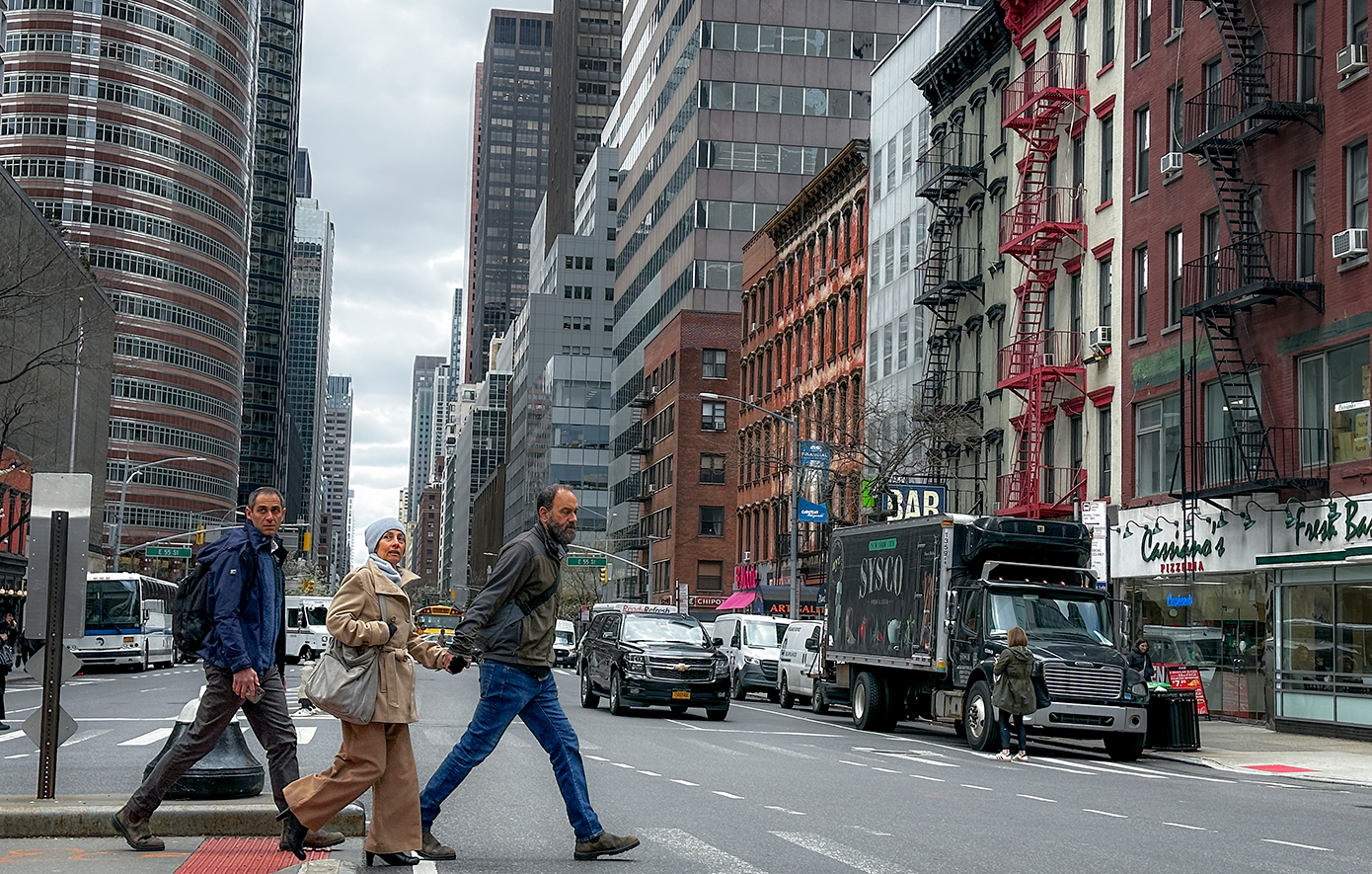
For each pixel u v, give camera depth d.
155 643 56.28
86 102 133.00
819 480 53.34
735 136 87.50
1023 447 39.56
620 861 9.11
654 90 103.00
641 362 104.19
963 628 23.69
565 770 9.16
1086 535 24.34
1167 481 33.38
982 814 12.75
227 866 8.22
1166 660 33.47
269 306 195.62
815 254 63.72
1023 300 40.03
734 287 88.00
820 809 12.62
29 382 64.94
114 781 13.82
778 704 39.22
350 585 8.20
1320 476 27.94
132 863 8.30
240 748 10.53
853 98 88.50
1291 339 28.98
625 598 103.00
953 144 47.09
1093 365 36.97
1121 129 36.22
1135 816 13.22
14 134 131.38
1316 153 28.52
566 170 190.75
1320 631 27.41
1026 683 20.94
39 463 75.50
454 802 12.48
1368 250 26.83
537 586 8.98
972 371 44.44
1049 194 39.62
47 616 10.14
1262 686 29.80
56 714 10.19
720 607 74.19
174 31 139.00
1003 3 42.59
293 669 54.84
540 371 156.12
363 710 8.20
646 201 105.44
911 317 50.41
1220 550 30.94
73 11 133.25
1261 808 14.69
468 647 8.70
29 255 58.72
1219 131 30.14
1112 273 36.25
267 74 197.50
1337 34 28.09
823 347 61.81
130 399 134.00
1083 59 38.56
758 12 87.81
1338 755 22.97
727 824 11.27
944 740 25.30
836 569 29.88
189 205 140.12
